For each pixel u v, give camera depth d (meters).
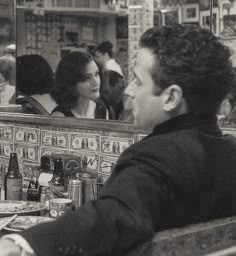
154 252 1.08
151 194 1.08
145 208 1.07
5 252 1.05
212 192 1.19
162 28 1.21
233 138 1.29
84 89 2.31
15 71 2.57
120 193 1.07
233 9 1.87
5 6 2.57
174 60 1.16
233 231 1.24
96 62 2.26
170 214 1.12
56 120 2.43
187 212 1.16
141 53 1.21
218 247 1.21
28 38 2.51
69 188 2.03
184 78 1.16
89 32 2.29
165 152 1.12
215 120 1.25
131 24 2.15
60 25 2.38
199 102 1.19
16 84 2.58
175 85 1.17
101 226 1.04
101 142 2.28
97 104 2.27
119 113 2.18
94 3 2.27
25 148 2.61
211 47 1.18
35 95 2.50
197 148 1.15
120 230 1.04
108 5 2.23
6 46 2.60
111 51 2.21
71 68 2.34
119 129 2.19
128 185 1.08
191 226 1.18
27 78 2.52
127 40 2.16
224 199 1.23
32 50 2.49
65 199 1.96
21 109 2.58
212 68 1.17
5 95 2.64
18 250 1.05
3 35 2.60
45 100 2.47
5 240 1.08
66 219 1.08
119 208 1.05
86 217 1.06
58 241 1.05
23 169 2.62
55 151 2.48
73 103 2.36
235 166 1.23
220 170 1.20
